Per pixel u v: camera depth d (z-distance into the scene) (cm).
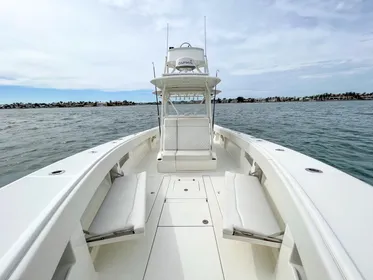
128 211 151
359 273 59
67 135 1154
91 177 139
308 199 99
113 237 131
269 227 134
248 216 144
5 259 63
